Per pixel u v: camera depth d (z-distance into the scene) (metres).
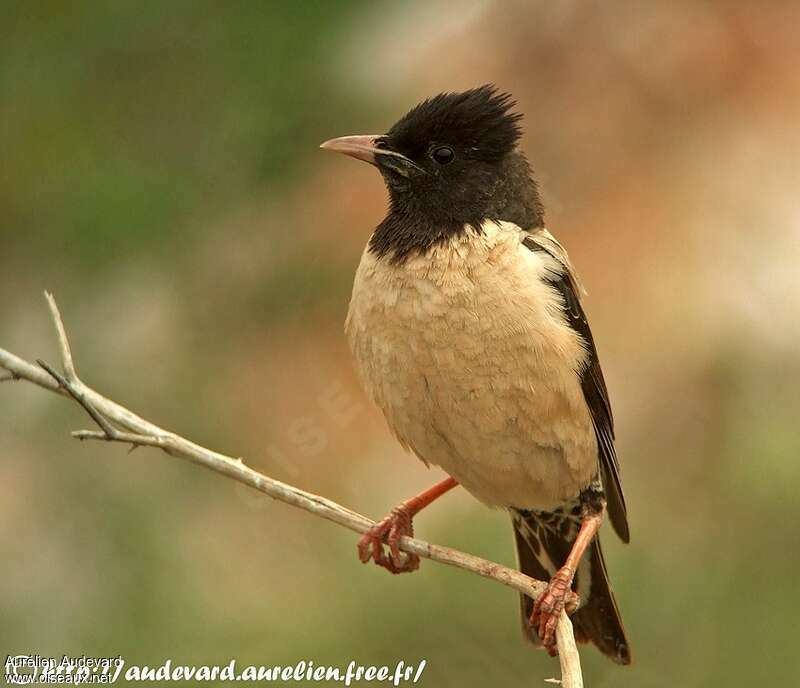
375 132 13.33
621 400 12.47
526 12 13.41
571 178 13.06
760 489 12.12
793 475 12.02
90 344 13.43
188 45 13.49
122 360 13.41
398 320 9.77
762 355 12.37
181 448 9.23
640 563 12.39
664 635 12.27
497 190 10.25
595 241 12.79
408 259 9.88
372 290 9.91
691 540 12.43
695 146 13.07
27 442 13.29
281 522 12.80
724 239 12.71
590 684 12.39
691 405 12.41
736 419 12.28
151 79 13.55
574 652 9.36
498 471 10.19
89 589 12.69
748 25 13.29
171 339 13.41
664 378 12.44
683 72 13.24
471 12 13.52
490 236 9.91
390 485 12.69
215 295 13.44
